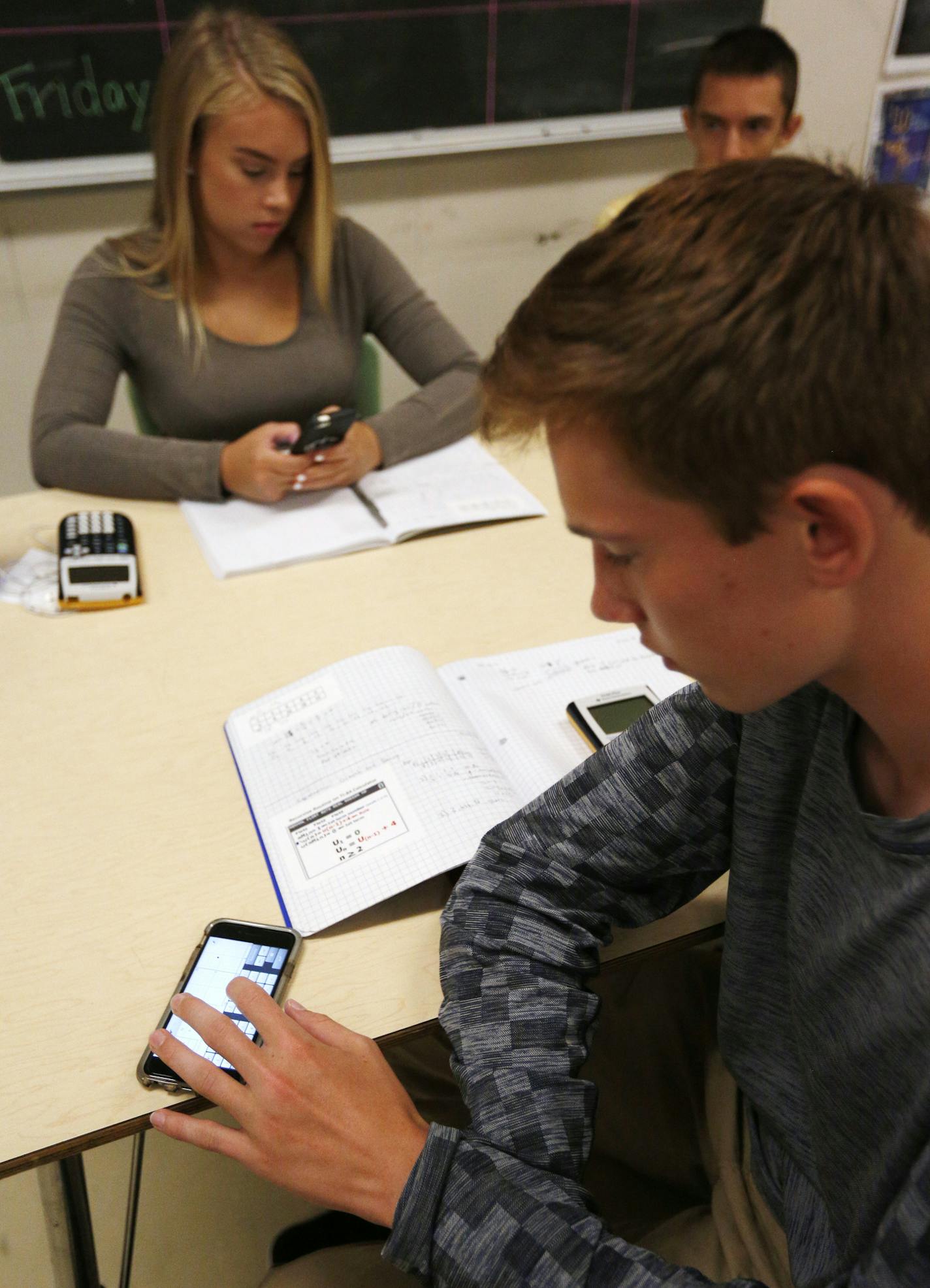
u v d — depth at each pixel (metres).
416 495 1.39
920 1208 0.42
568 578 1.21
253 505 1.36
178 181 1.44
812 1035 0.59
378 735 0.89
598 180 2.66
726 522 0.39
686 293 0.36
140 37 2.06
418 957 0.74
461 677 1.00
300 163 1.46
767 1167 0.73
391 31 2.24
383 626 1.11
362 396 1.84
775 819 0.61
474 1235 0.56
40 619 1.12
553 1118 0.62
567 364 0.38
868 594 0.41
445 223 2.54
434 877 0.80
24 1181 1.23
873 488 0.37
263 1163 0.61
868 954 0.50
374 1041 0.68
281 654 1.06
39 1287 1.12
